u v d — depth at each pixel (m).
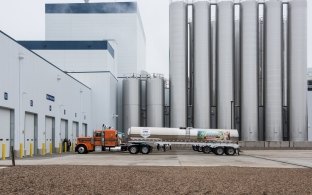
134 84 86.12
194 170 25.48
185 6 85.00
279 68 82.44
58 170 23.91
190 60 87.50
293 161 37.91
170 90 84.56
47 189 16.11
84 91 72.75
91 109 77.88
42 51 80.19
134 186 17.14
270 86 82.19
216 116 84.00
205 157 45.06
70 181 18.47
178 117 82.62
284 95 87.00
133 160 37.75
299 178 21.12
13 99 41.88
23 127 44.59
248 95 81.38
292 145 77.50
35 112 48.56
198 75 82.56
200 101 82.06
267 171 25.39
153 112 85.06
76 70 80.06
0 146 39.38
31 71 47.28
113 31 97.19
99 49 79.88
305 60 82.56
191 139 54.78
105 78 78.50
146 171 24.28
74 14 96.44
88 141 53.66
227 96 81.81
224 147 52.56
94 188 16.47
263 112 84.19
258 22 84.81
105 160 37.50
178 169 26.23
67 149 59.12
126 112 86.31
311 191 16.28
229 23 82.88
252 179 20.30
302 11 82.50
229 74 82.12
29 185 17.06
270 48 82.81
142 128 54.34
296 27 82.56
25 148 46.12
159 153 54.41
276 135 81.06
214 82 85.88
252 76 81.56
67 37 96.00
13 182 17.88
